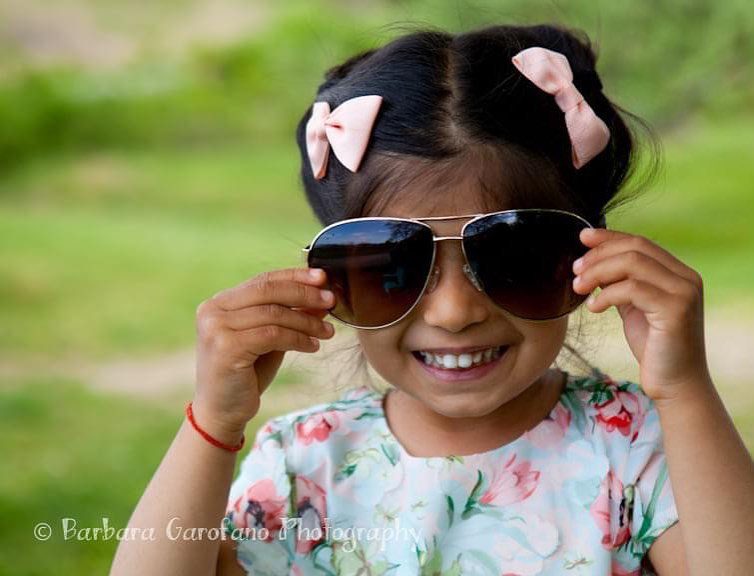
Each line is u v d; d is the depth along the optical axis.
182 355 8.37
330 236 1.70
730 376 6.92
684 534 1.63
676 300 1.62
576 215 1.68
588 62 1.95
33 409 6.89
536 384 1.89
